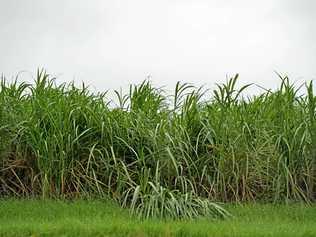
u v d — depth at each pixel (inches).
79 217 267.7
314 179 320.8
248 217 280.5
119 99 342.3
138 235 239.1
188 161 317.1
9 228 244.2
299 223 269.3
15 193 314.8
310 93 322.7
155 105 340.2
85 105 328.5
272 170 318.7
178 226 249.8
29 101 337.1
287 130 322.0
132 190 304.8
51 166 308.8
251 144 322.0
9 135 319.3
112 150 307.3
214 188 313.6
